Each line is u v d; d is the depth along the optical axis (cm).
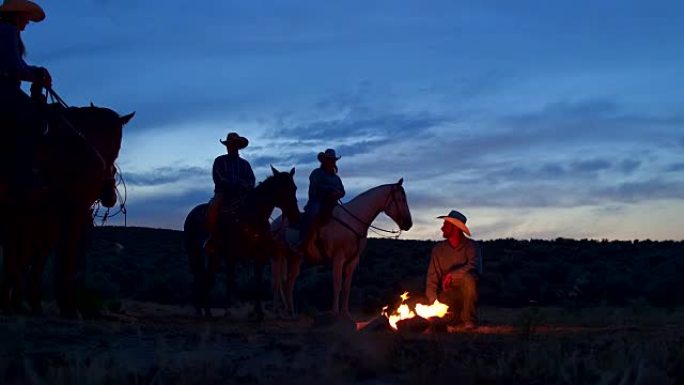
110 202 1302
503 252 5156
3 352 795
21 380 676
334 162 1742
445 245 1512
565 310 2280
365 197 1744
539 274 4100
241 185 1655
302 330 1181
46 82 1167
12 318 1125
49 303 1572
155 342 942
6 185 1109
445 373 743
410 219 1742
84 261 1378
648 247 5431
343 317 1277
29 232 1228
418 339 1016
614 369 742
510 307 2934
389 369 793
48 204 1220
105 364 722
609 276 3700
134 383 685
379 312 2312
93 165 1243
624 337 1073
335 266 1708
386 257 4934
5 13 1152
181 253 5512
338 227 1709
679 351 835
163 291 2902
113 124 1286
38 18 1175
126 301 2027
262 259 1650
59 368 678
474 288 1469
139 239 6209
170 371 730
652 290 3077
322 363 780
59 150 1217
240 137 1670
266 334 1088
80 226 1248
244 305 2428
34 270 1310
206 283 1705
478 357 838
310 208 1708
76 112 1267
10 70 1115
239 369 774
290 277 1894
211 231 1655
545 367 783
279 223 1866
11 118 1104
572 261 4866
